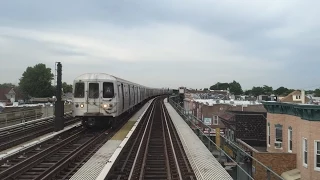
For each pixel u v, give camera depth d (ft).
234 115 111.34
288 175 64.90
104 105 57.77
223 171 31.32
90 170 29.50
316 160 58.34
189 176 30.83
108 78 58.49
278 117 76.64
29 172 31.01
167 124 78.33
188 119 74.95
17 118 71.82
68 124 70.03
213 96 264.52
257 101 185.78
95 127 65.36
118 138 49.75
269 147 80.38
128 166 34.24
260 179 68.49
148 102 182.09
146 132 61.05
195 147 44.45
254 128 98.17
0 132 52.65
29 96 294.46
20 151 37.24
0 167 31.89
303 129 62.44
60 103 55.52
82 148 40.98
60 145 44.83
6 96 285.64
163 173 32.45
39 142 42.96
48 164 34.17
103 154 37.01
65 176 29.25
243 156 67.15
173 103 144.66
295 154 67.62
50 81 298.15
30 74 291.58
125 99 71.77
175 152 42.57
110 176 29.19
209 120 156.56
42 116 86.94
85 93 57.82
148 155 41.78
